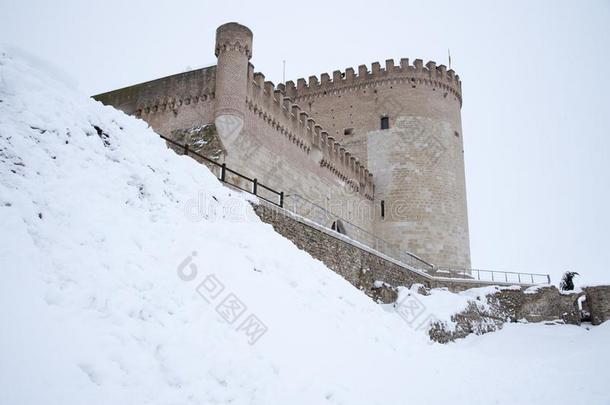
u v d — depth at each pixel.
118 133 11.91
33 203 7.95
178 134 24.72
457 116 45.50
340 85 45.34
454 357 15.57
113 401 5.72
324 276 14.43
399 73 43.69
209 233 11.41
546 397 12.02
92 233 8.30
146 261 8.66
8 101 9.62
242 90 24.17
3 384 5.13
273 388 7.55
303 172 30.44
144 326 7.16
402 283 26.22
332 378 8.90
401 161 41.53
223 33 24.61
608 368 15.46
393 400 9.20
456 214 42.06
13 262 6.65
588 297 31.69
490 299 28.55
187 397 6.44
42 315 6.22
